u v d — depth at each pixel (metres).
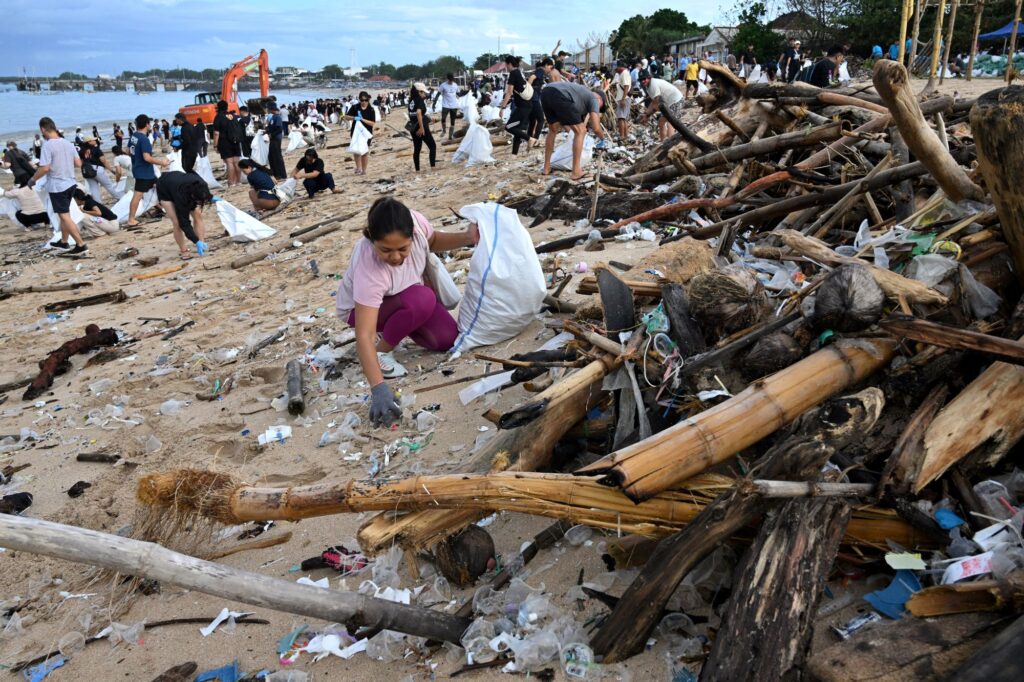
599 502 2.48
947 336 2.46
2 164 21.33
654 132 15.08
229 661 2.71
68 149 11.69
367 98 15.42
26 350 7.17
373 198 12.24
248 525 3.58
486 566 2.87
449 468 3.67
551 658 2.42
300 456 4.18
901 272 3.27
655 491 2.39
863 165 5.75
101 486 4.23
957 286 2.95
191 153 13.59
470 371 4.74
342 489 2.64
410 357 5.16
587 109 9.41
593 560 2.86
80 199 12.93
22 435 5.08
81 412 5.41
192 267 9.91
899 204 4.61
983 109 2.65
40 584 3.38
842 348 2.76
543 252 6.82
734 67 23.81
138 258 10.53
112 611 3.11
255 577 2.31
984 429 2.44
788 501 2.29
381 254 3.59
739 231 5.54
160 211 14.36
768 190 6.29
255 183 12.66
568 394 3.11
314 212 12.11
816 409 2.54
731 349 3.01
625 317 3.44
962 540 2.28
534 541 2.98
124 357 6.54
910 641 1.90
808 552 2.16
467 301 5.08
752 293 3.11
